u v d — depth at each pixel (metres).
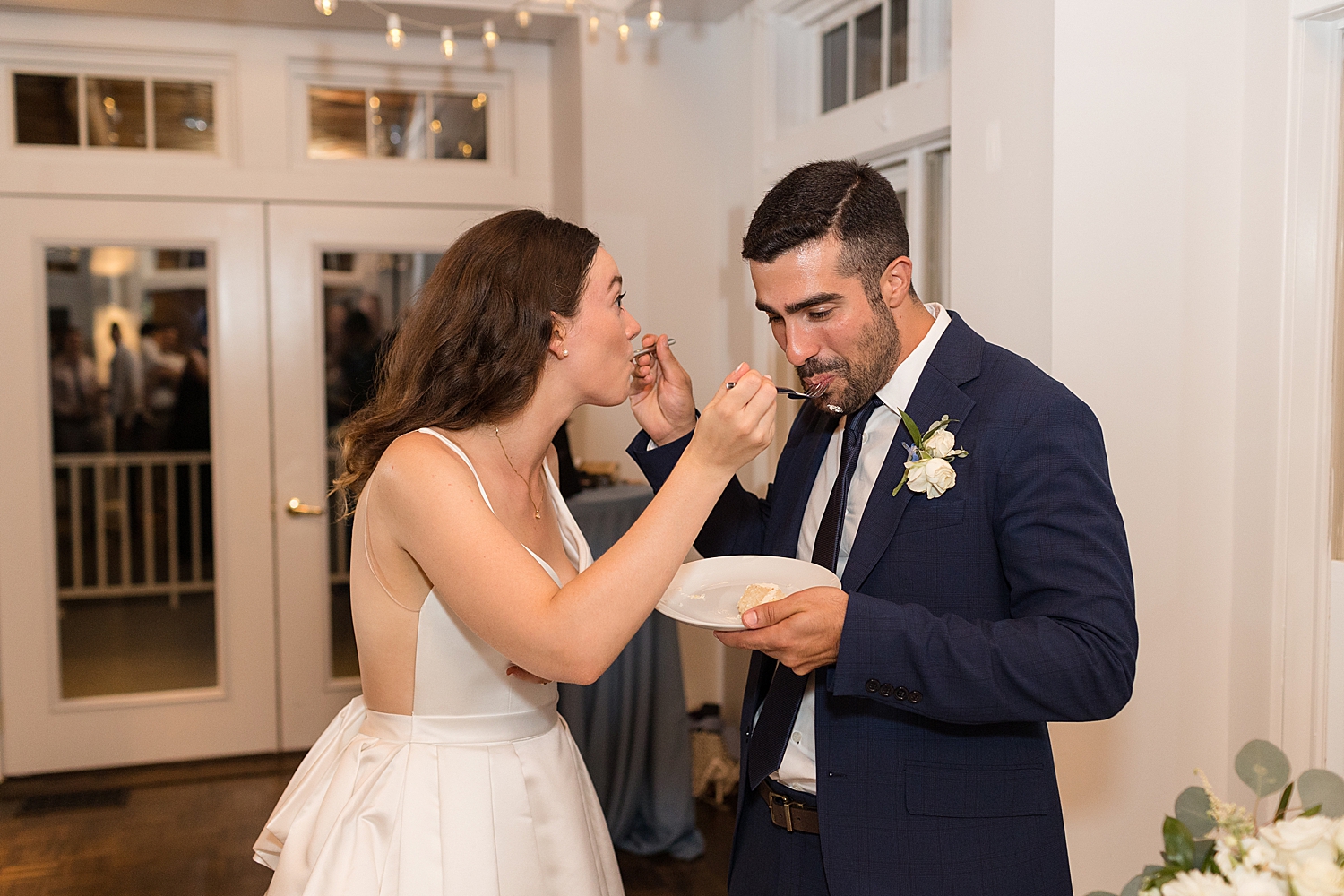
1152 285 2.10
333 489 1.37
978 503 1.30
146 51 3.66
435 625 1.28
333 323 3.90
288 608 3.88
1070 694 1.18
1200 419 2.15
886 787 1.31
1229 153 2.14
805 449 1.62
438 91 3.99
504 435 1.33
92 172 3.66
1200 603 2.17
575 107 3.78
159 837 3.19
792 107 3.54
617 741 3.08
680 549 1.15
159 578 3.81
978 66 2.28
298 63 3.82
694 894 2.86
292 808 1.39
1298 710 2.09
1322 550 2.08
